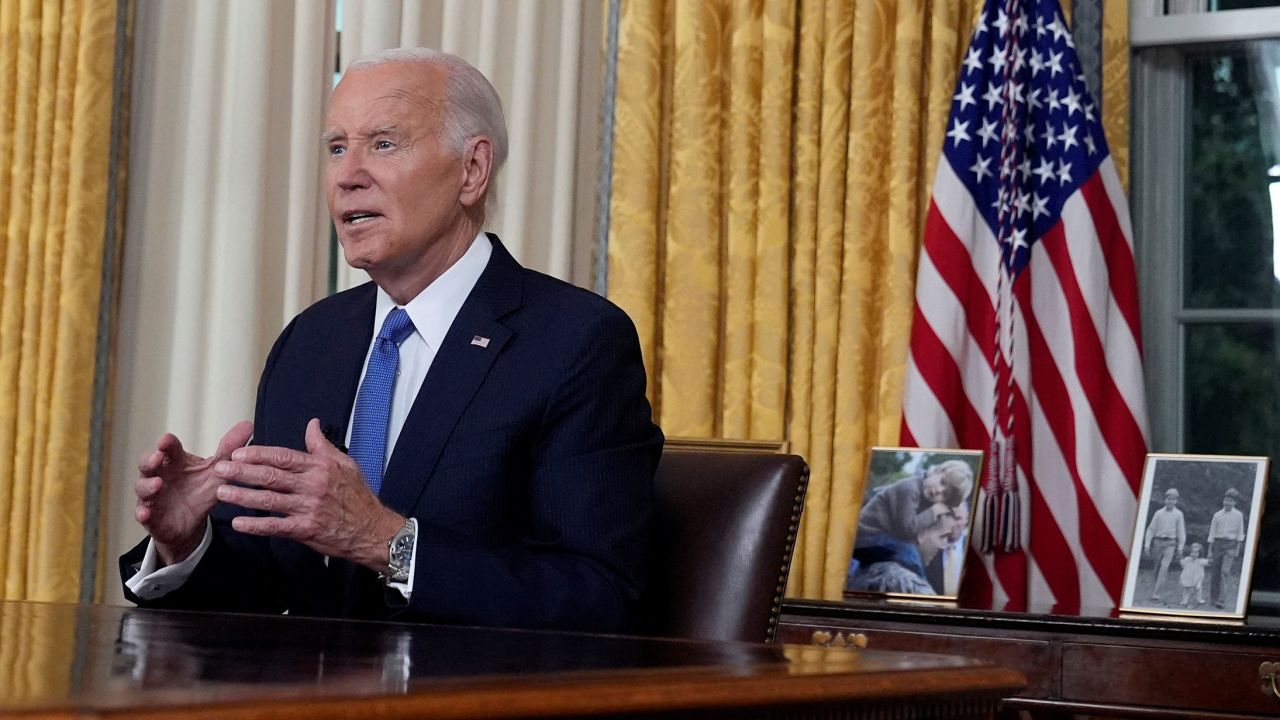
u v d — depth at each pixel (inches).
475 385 73.7
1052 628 96.0
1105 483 118.2
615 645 45.9
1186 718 92.5
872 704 37.2
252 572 74.7
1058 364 120.3
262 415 82.0
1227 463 105.6
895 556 111.9
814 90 126.6
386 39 136.9
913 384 119.0
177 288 140.6
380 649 42.7
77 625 51.5
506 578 65.7
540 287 78.7
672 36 131.1
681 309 127.6
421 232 78.0
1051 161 121.9
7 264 137.9
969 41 125.8
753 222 127.0
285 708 26.7
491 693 29.7
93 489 138.5
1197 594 102.3
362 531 64.0
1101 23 126.7
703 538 71.4
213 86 140.6
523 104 133.6
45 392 137.2
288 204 140.0
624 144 130.0
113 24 139.5
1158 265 131.3
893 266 123.7
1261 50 129.8
